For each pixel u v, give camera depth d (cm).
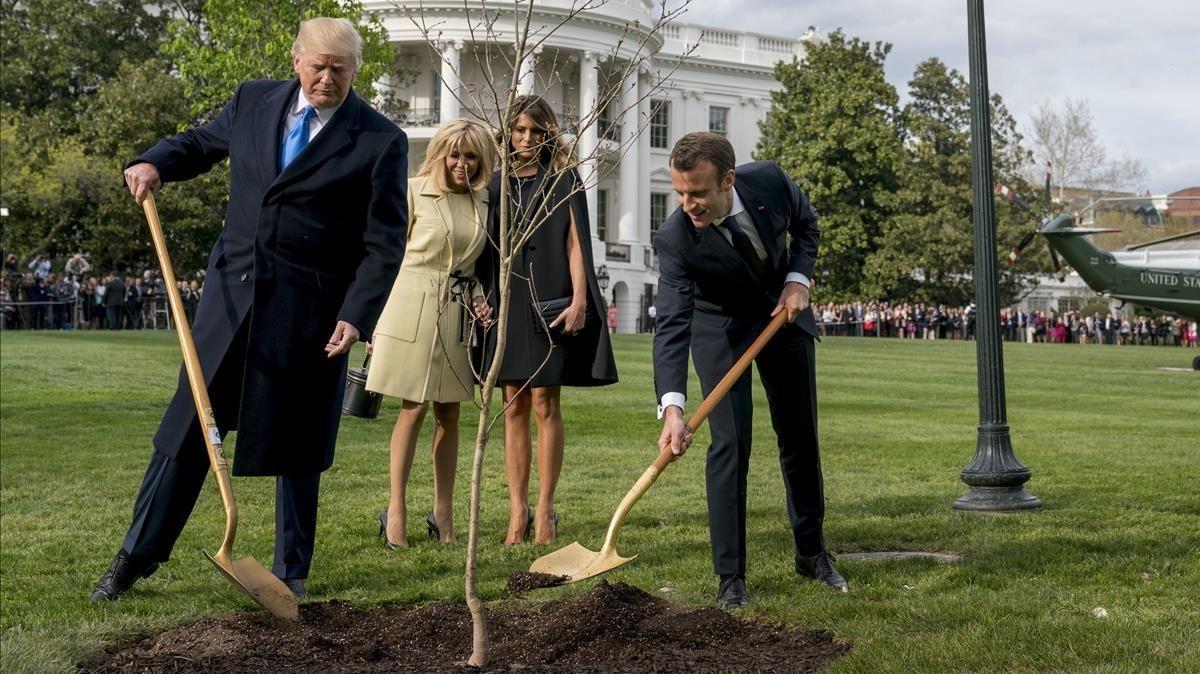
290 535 508
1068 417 1539
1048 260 5803
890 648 404
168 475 496
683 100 6288
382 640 426
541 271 639
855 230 5409
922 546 620
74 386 1566
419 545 635
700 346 507
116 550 620
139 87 4756
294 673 369
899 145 5475
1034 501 736
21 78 5341
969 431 1294
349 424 1204
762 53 6512
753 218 487
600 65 456
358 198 487
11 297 3412
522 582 493
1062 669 381
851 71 5500
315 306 485
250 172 489
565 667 379
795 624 451
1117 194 7919
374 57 2530
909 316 5328
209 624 428
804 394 513
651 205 6200
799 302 499
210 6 2412
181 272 4784
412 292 636
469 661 388
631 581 528
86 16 5478
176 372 1783
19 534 662
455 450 654
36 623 454
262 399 476
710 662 389
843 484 859
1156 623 446
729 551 490
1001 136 5956
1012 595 491
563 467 932
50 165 4616
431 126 4653
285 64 2409
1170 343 5491
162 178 493
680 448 477
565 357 641
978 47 757
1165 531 646
